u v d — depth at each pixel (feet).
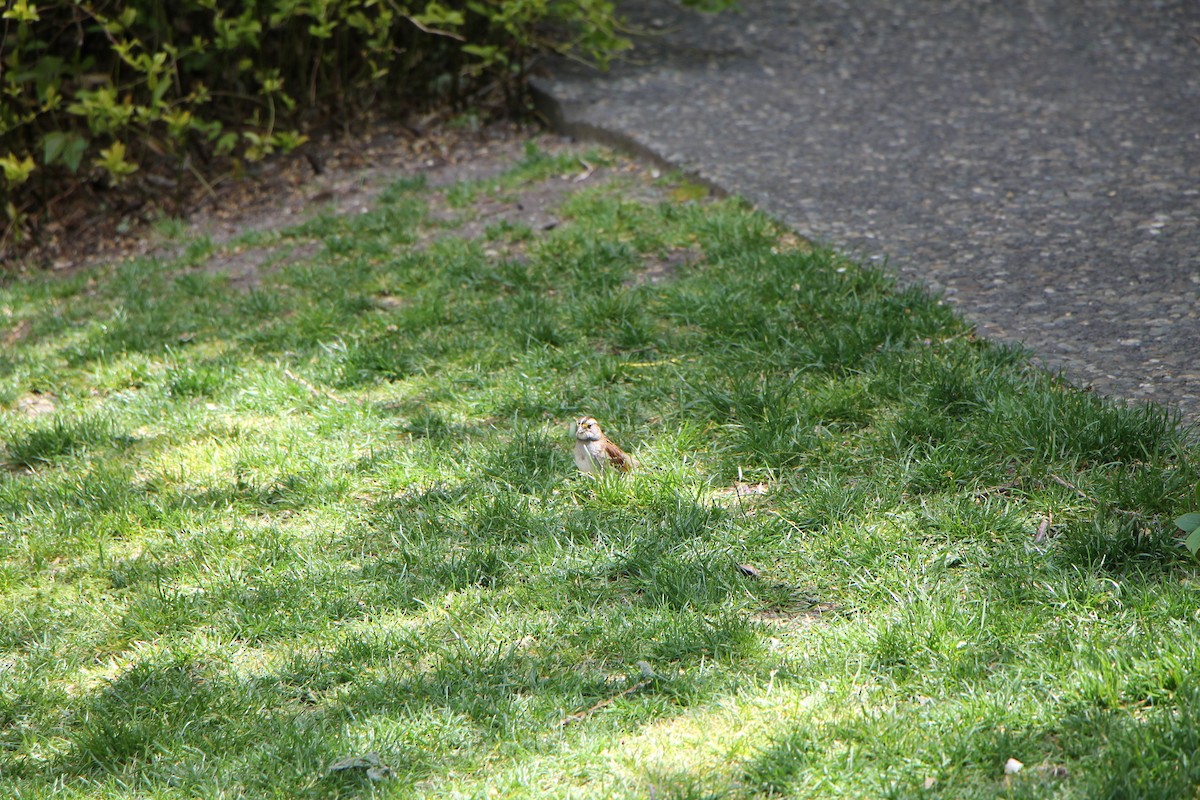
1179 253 39.19
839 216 44.68
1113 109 54.65
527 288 42.42
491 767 20.99
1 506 31.68
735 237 43.21
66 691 24.38
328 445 33.27
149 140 57.00
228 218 56.49
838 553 25.90
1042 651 21.89
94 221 58.44
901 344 34.27
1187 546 22.88
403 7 59.36
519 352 37.73
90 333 43.60
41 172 58.23
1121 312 35.35
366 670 23.90
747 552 26.37
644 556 26.50
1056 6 71.20
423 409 34.94
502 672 23.34
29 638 26.17
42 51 57.93
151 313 45.14
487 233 47.32
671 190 49.73
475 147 59.47
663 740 21.13
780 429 30.91
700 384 33.76
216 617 26.03
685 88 60.80
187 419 35.73
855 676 22.02
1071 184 46.21
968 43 65.98
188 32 60.59
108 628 26.12
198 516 30.19
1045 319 35.32
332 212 54.03
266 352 40.29
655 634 24.04
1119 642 21.70
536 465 30.94
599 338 38.22
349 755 21.40
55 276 53.52
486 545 27.66
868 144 52.11
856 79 61.16
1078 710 20.22
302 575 27.17
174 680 24.12
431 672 23.65
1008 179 47.21
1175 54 61.98
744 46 67.21
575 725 21.79
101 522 30.25
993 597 23.82
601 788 20.12
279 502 30.66
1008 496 27.40
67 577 28.35
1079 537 24.91
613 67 64.39
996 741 19.74
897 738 20.26
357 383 37.17
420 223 50.52
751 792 19.71
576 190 51.37
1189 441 27.84
